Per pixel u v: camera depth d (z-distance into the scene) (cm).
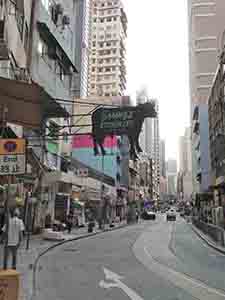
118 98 4728
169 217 7788
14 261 1178
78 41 7831
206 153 6188
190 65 9388
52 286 991
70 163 3981
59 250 1948
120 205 7506
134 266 1387
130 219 6344
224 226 4009
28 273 1159
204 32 8138
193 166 8531
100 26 12225
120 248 2091
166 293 909
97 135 1407
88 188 4700
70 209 3888
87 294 897
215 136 4622
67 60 3169
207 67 7975
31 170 2436
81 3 8275
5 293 599
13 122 1330
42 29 2639
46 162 3000
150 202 12950
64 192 3638
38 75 2542
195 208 7762
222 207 4166
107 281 1073
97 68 11994
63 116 1555
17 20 1925
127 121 1365
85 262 1494
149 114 1359
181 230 4181
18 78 1930
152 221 7425
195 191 7900
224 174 3912
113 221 5766
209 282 1067
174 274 1205
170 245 2334
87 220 4741
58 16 3027
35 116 1321
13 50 1791
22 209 2402
